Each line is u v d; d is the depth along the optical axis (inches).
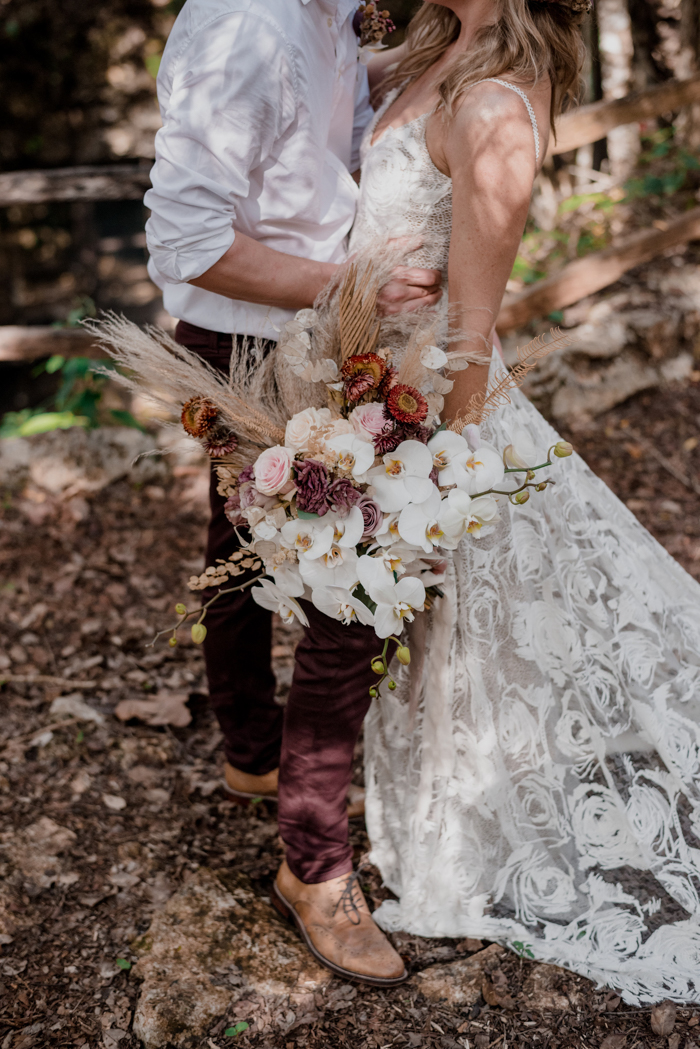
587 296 191.0
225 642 85.9
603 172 247.8
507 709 77.6
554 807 78.5
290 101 64.9
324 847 77.1
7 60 422.0
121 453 161.6
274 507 63.7
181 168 63.5
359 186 76.5
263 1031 71.4
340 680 71.0
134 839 90.8
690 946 74.6
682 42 242.5
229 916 81.1
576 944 76.2
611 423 175.8
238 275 66.6
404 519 61.8
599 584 78.5
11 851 87.7
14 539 147.5
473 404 65.6
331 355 65.4
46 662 120.4
